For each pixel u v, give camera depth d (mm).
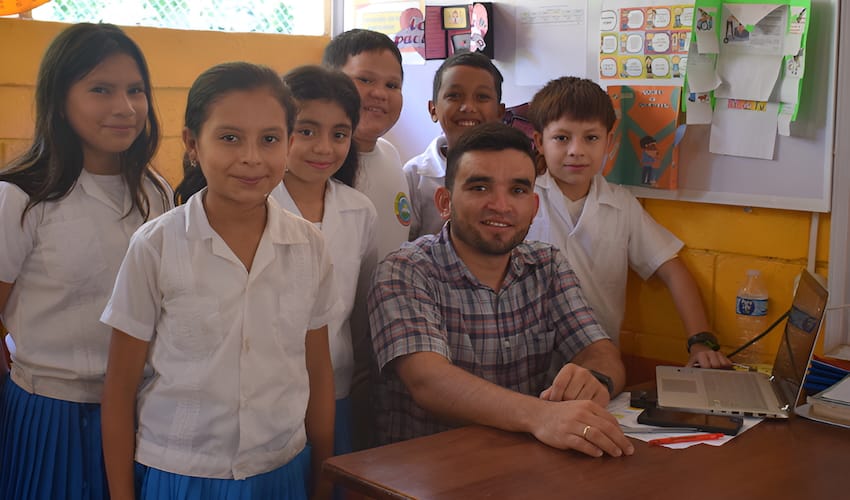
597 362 1735
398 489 1227
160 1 2494
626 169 2152
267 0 2684
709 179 2041
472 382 1548
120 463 1447
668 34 2021
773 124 1925
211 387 1411
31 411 1601
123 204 1646
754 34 1918
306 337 1571
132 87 1604
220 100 1378
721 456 1377
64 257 1576
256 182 1393
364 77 2111
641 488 1242
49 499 1597
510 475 1281
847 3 1807
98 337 1616
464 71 2182
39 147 1593
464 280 1761
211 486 1423
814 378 1699
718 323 2086
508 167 1674
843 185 1862
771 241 1988
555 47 2238
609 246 2105
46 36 2246
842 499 1220
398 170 2225
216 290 1417
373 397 1947
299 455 1528
